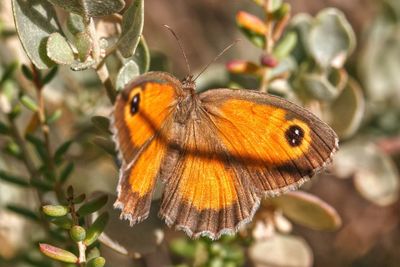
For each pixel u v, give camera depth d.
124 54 0.23
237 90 0.23
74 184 0.29
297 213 0.25
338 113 0.27
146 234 0.24
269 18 0.25
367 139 0.30
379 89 0.30
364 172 0.29
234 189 0.23
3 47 0.27
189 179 0.23
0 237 0.27
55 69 0.25
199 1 0.35
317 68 0.27
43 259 0.26
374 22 0.31
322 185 0.33
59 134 0.28
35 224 0.28
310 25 0.27
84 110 0.28
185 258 0.30
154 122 0.23
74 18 0.23
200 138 0.23
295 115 0.23
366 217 0.33
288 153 0.23
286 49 0.26
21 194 0.28
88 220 0.23
